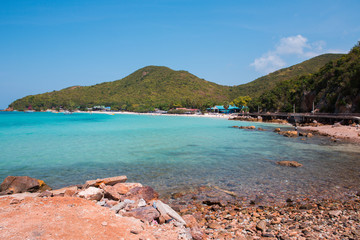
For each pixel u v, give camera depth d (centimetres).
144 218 909
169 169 2044
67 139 4116
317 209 1166
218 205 1251
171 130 5941
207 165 2184
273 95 12938
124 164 2233
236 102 18188
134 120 11519
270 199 1335
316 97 9231
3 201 1004
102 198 1209
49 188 1451
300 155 2655
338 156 2603
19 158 2514
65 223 780
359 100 6706
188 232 844
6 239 647
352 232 881
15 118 13725
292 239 834
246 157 2547
